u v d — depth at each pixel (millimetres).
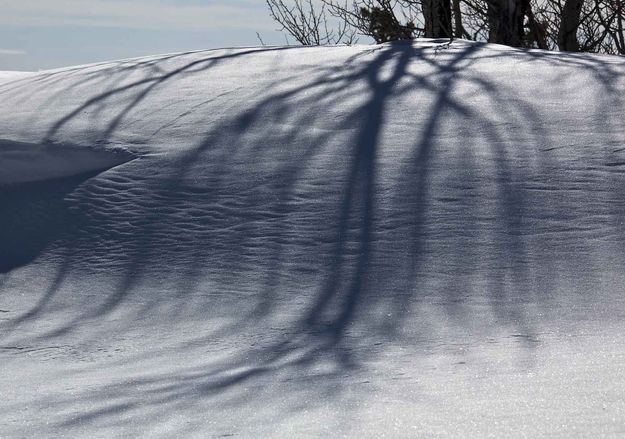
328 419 3385
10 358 4969
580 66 8969
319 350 4734
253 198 6867
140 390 4051
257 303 5680
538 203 6473
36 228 6938
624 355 4227
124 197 7129
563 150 7113
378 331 5051
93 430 3469
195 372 4383
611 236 6078
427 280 5730
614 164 6891
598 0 17812
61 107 8891
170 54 10828
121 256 6473
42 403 3916
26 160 7809
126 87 9234
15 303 5996
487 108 7879
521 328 4973
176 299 5844
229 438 3234
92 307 5863
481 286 5621
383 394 3742
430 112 7848
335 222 6461
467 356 4457
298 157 7305
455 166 6969
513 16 15570
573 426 3105
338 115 7922
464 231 6223
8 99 9508
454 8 18438
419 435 3105
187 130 7969
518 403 3453
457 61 9266
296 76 9031
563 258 5883
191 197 7000
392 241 6188
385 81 8648
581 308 5254
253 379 4137
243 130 7840
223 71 9430
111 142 7941
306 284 5855
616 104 7855
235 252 6305
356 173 6992
